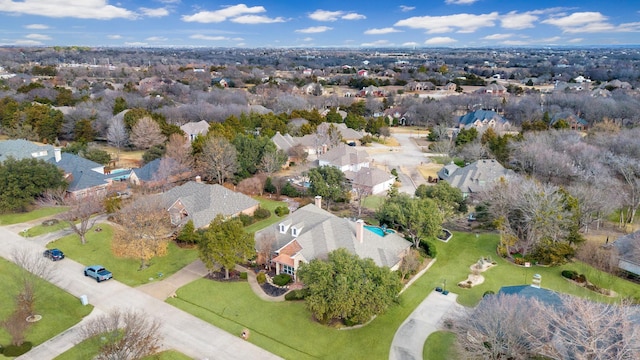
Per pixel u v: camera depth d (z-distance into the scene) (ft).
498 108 544.21
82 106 436.35
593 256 178.40
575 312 103.35
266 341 130.93
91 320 130.41
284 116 437.58
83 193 249.55
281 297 153.48
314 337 132.87
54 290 156.35
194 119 443.32
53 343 128.26
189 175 284.82
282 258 164.45
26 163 230.89
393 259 167.73
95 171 270.46
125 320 116.26
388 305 135.74
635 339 95.20
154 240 173.17
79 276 167.12
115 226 213.66
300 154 340.59
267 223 223.10
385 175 285.84
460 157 340.80
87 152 303.48
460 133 381.40
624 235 197.98
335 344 129.90
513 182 211.41
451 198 216.95
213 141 274.77
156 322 138.10
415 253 171.22
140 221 171.12
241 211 223.30
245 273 166.20
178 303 150.00
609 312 106.93
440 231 187.42
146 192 234.58
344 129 433.07
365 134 448.65
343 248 147.13
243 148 288.92
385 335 134.10
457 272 174.29
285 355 124.98
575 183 240.53
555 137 316.60
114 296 153.89
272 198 262.26
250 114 427.74
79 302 149.18
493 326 111.55
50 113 383.86
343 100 593.01
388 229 204.95
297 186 284.00
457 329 123.24
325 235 169.48
